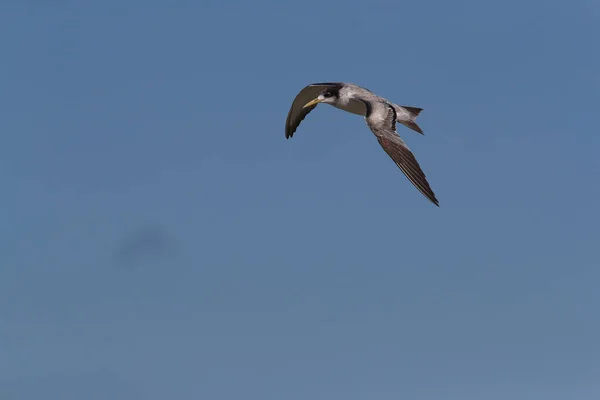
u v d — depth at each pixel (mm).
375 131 20047
